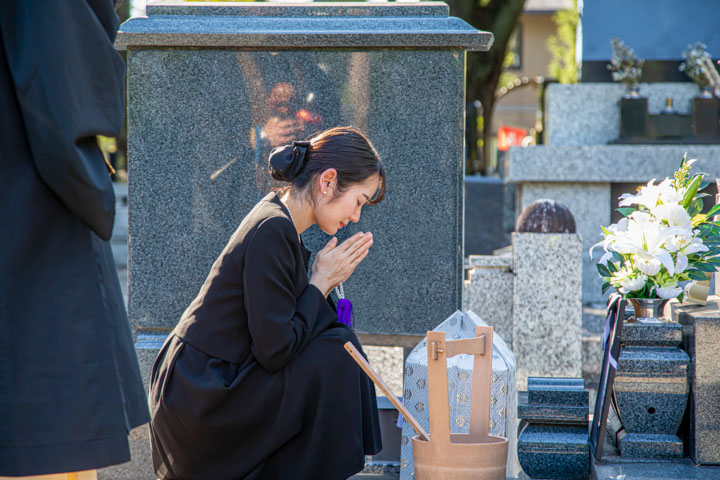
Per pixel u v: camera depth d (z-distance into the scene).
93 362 2.63
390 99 4.20
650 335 3.66
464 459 3.03
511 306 5.99
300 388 3.20
